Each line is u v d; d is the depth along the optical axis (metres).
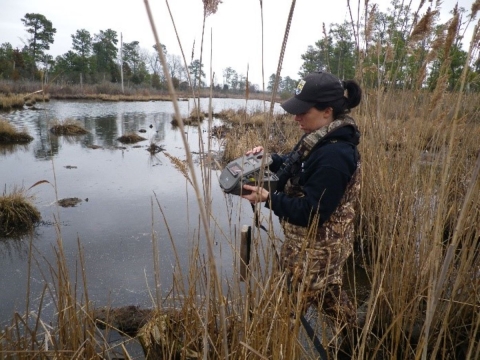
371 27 2.95
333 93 1.92
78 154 10.62
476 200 2.22
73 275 4.03
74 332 1.96
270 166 2.37
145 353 2.40
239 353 1.83
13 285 3.82
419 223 2.66
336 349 1.92
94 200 6.62
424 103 2.82
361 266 3.84
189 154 0.95
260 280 1.99
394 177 3.04
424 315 2.57
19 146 11.56
